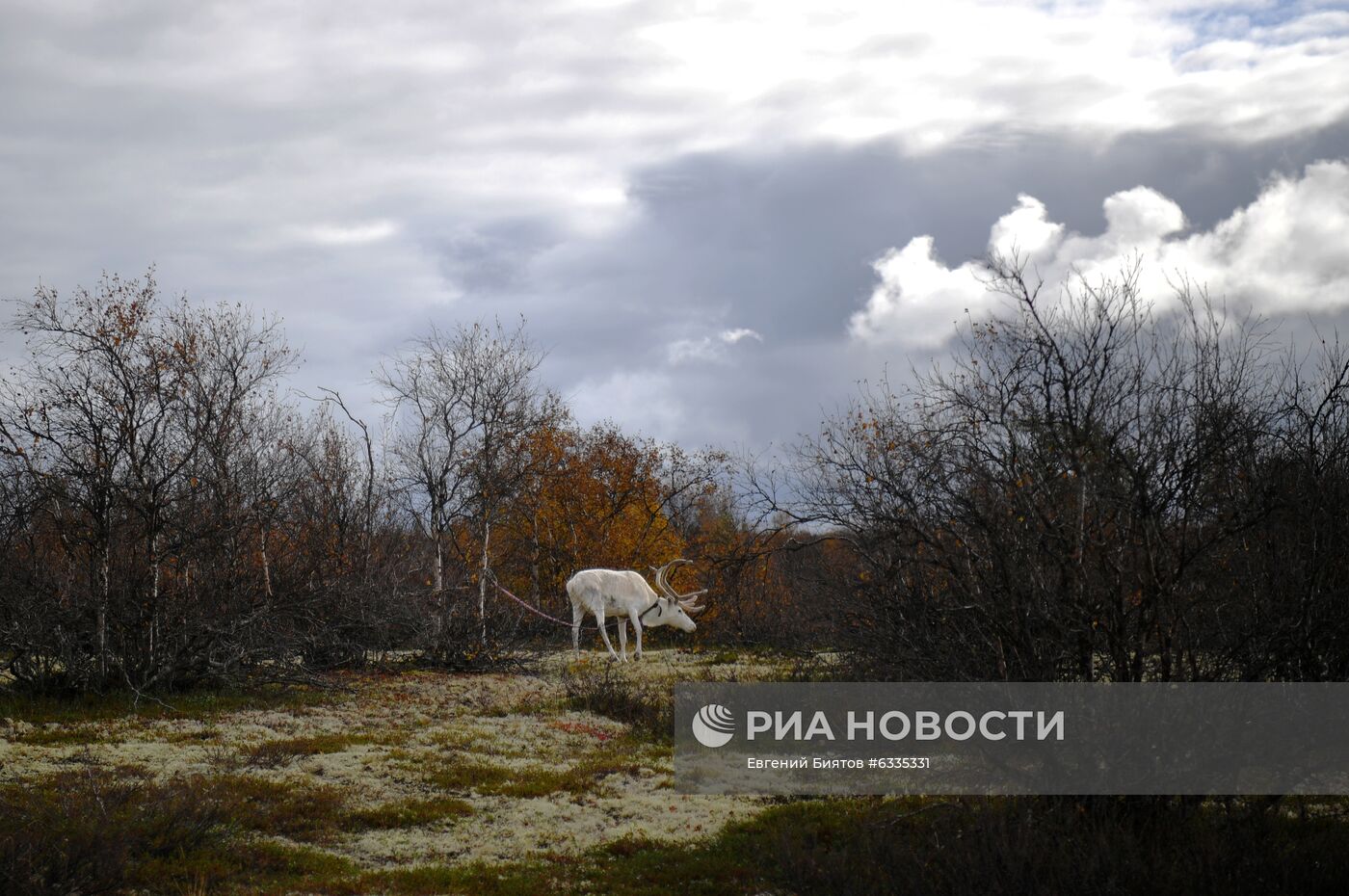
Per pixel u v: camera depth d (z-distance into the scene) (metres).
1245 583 8.68
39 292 15.92
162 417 16.69
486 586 22.81
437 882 8.77
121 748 12.58
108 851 8.09
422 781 11.91
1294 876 7.49
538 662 21.88
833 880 7.99
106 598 15.66
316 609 18.38
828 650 13.02
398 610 20.09
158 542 16.59
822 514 9.72
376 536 21.83
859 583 9.76
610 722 15.77
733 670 18.30
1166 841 8.30
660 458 32.62
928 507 8.95
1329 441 8.70
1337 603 8.54
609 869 9.23
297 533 19.88
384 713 15.89
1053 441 8.37
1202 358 8.52
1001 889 7.34
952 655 9.05
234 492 17.64
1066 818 8.34
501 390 23.47
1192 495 8.31
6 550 15.59
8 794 9.90
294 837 9.84
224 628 16.44
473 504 23.27
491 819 10.70
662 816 10.84
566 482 30.77
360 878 8.79
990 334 8.70
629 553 30.45
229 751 12.62
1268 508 8.25
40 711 14.52
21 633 15.03
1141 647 8.40
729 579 20.72
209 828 9.40
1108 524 8.55
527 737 14.49
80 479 15.87
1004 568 8.42
